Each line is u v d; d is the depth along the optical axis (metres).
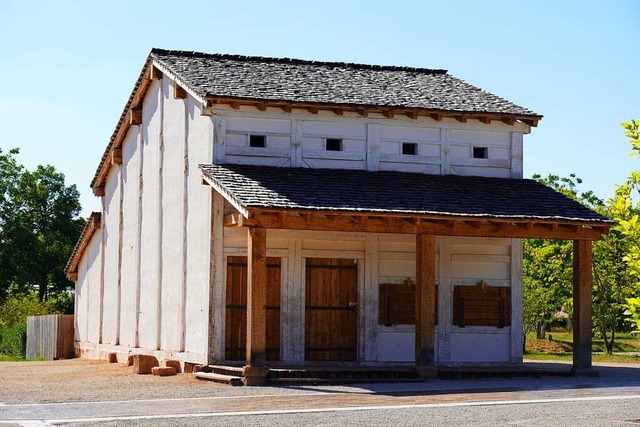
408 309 25.89
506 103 28.03
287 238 25.06
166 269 27.97
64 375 25.92
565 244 42.59
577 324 24.56
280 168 25.20
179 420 15.80
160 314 28.30
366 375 22.77
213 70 27.55
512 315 26.78
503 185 26.62
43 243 74.06
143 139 31.03
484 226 23.88
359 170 26.17
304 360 25.02
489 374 23.89
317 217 22.27
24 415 16.69
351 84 28.08
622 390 20.38
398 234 25.94
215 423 15.43
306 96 25.78
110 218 34.62
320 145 26.00
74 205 77.12
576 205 25.48
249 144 25.36
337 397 19.22
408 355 25.78
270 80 27.12
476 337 26.45
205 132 25.48
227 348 24.34
